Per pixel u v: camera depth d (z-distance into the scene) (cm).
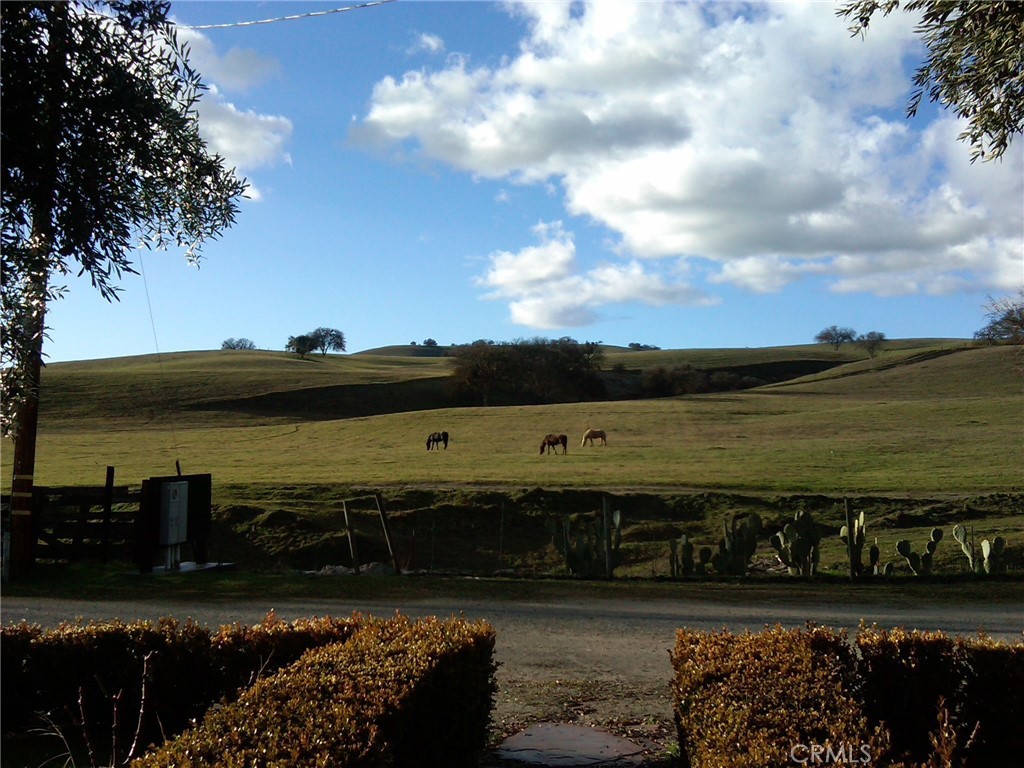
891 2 744
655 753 635
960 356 9875
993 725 639
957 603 1354
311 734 399
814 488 2972
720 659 557
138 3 581
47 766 610
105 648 693
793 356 14050
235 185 678
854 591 1462
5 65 525
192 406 7656
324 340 15975
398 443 5084
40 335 558
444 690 543
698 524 2572
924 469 3481
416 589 1470
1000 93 721
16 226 544
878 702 637
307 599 1387
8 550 1622
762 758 378
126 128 575
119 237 573
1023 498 2680
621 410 6525
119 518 2155
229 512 2388
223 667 686
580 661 956
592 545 1733
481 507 2606
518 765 612
